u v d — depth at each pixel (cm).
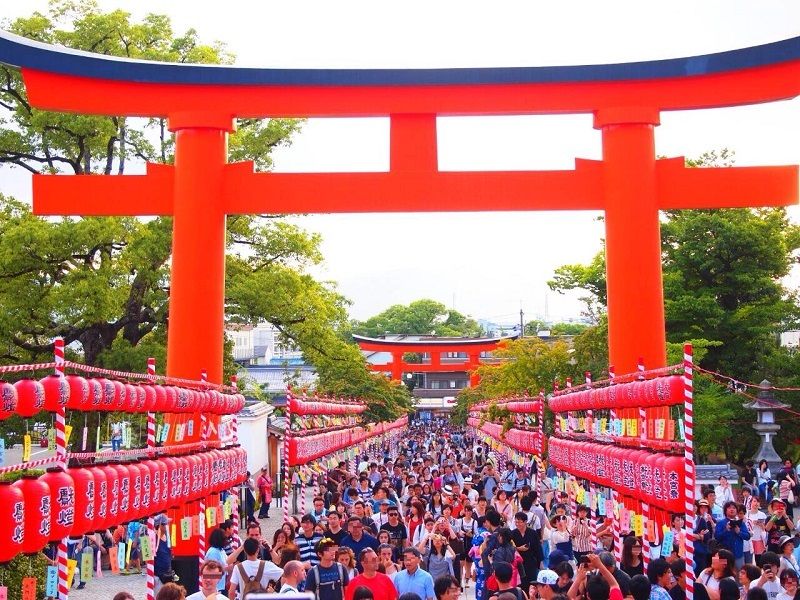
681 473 1283
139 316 2969
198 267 1902
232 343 3200
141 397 1332
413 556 1259
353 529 1440
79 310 2675
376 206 1920
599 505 1711
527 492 1891
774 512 1698
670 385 1334
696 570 1488
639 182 1919
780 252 3447
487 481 2498
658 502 1330
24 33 2962
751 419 3081
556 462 2145
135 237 2720
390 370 9431
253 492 3059
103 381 1214
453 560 1627
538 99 1938
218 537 1424
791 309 3450
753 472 2747
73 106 1908
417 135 1939
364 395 4794
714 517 1756
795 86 1911
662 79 1930
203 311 1900
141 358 2767
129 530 1370
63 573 1017
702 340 3136
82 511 1076
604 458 1605
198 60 3069
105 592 1805
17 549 918
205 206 1909
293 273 3077
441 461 4088
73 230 2569
